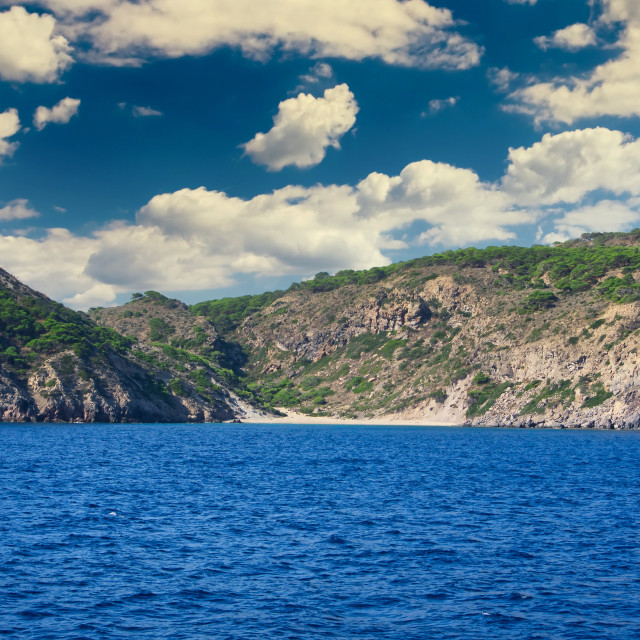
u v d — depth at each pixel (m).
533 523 42.28
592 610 26.41
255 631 24.11
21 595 27.58
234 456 87.94
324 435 140.25
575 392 157.12
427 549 35.47
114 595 27.78
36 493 52.06
